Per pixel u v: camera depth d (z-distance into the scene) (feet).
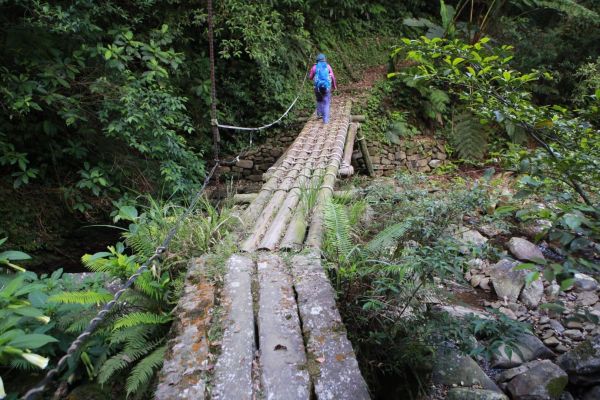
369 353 6.69
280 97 24.86
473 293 11.03
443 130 26.73
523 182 5.05
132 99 14.43
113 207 15.80
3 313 5.27
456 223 9.83
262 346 4.85
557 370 7.36
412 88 26.86
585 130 5.22
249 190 23.63
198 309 5.49
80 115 14.70
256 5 20.63
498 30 28.37
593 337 7.75
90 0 14.75
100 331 6.06
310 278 6.19
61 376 5.90
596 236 3.95
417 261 6.29
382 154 25.48
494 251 8.05
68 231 15.57
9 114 13.61
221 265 6.61
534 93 27.35
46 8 12.78
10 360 5.13
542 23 31.09
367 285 6.80
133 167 16.58
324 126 20.85
